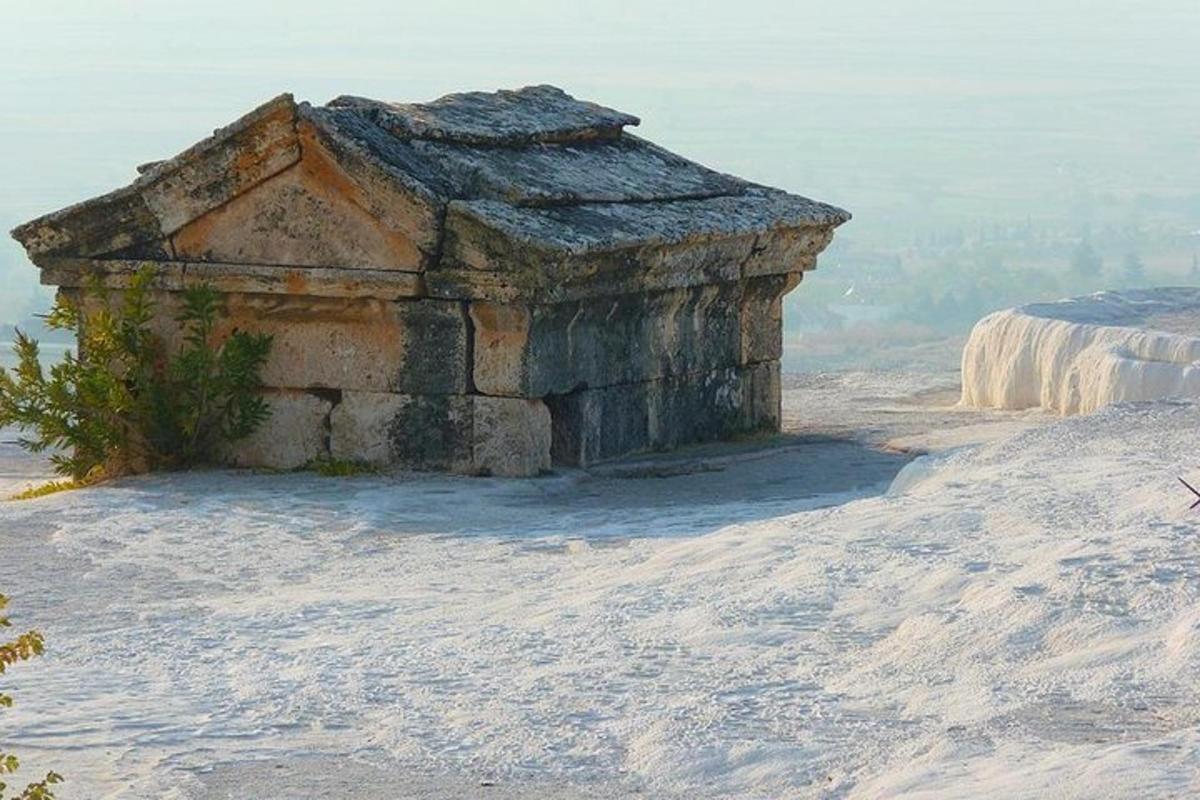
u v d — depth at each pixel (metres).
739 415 24.91
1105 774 9.55
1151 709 10.85
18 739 11.58
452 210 21.17
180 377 22.19
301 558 17.69
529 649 13.22
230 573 17.11
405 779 10.66
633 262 22.09
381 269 21.62
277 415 22.45
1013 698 11.23
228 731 11.70
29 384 22.59
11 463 27.06
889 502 17.05
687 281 23.23
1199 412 20.94
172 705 12.34
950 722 10.99
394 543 18.22
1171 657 11.55
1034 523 15.43
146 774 10.82
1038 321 27.53
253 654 13.70
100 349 22.39
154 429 22.53
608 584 15.20
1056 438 19.86
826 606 13.61
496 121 23.56
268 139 21.73
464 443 21.70
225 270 22.20
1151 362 25.28
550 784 10.53
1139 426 20.28
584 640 13.33
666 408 23.56
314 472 22.06
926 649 12.33
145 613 15.44
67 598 16.16
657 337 23.31
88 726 11.84
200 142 22.02
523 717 11.63
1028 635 12.25
